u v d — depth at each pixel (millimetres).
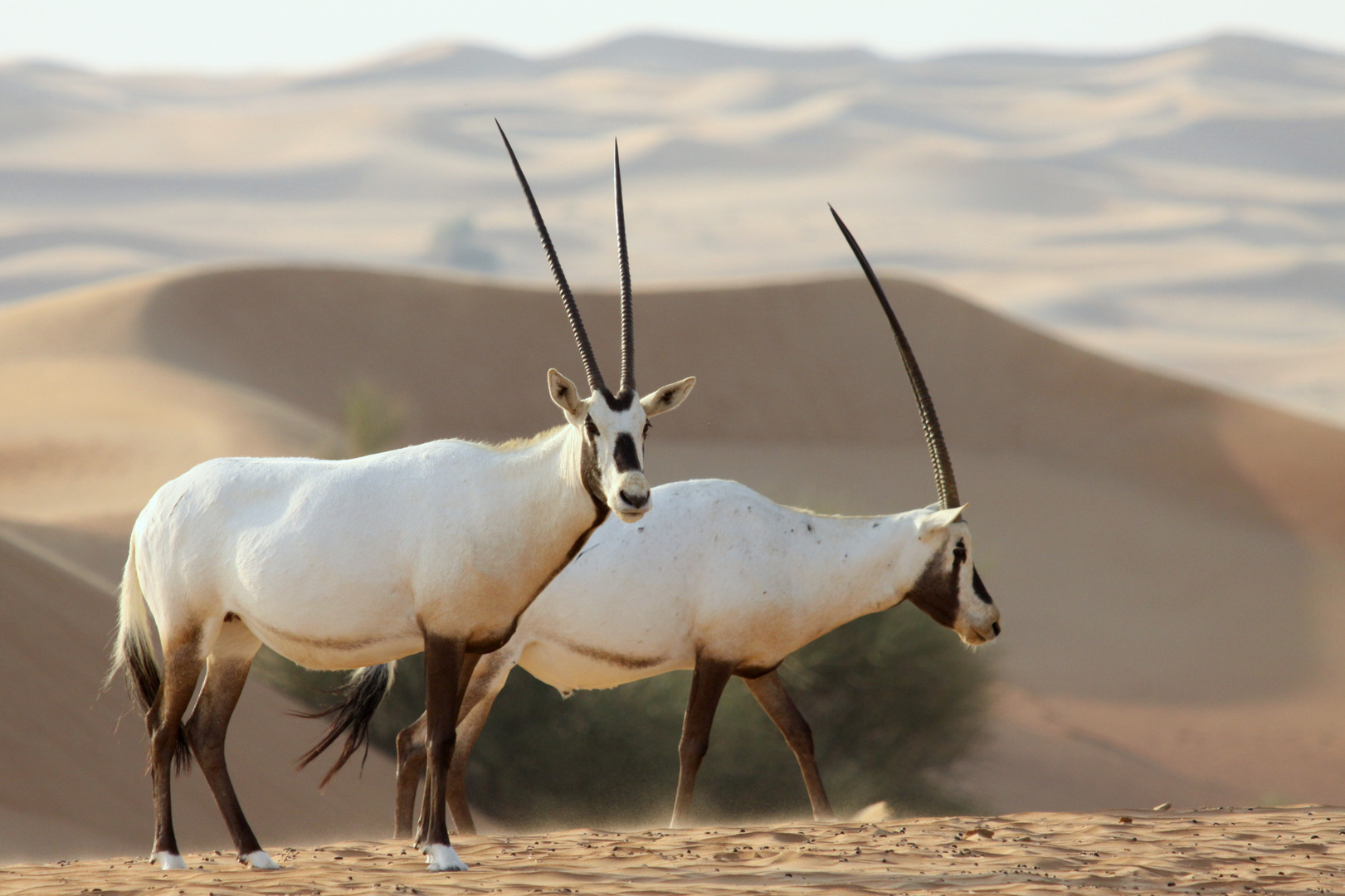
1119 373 191750
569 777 57094
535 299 198125
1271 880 21594
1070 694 104000
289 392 170125
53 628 52125
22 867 25062
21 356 162250
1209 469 171125
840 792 62719
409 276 197250
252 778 48125
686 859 23547
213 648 25031
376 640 23250
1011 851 24156
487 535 22609
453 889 20328
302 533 23109
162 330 170875
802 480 166500
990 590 130375
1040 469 176375
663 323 198500
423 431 174375
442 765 22656
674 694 58250
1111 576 138500
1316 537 154500
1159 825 27406
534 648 30562
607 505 22234
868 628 66562
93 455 124500
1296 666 114500
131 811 43375
